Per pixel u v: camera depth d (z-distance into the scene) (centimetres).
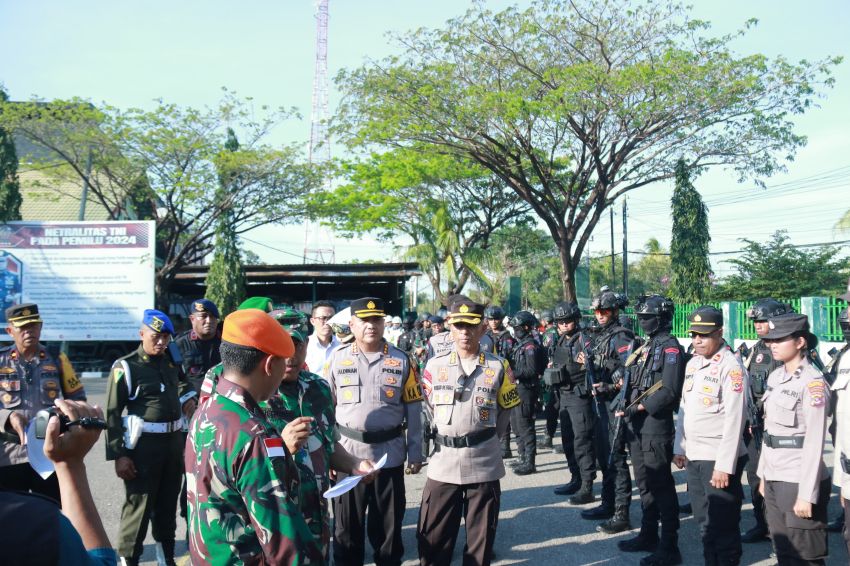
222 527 212
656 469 520
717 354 471
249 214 2534
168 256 2523
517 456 945
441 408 445
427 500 447
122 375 484
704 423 467
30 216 3161
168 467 504
